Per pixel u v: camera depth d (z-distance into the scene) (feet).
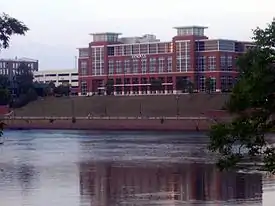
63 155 318.45
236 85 66.80
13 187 180.34
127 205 143.02
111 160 280.72
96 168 241.35
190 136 512.22
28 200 153.28
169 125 639.35
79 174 218.18
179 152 325.62
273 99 64.34
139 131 638.53
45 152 343.05
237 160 68.80
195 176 203.82
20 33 68.95
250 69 65.36
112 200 152.05
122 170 231.09
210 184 179.42
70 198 156.87
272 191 161.27
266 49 63.93
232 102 66.59
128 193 164.96
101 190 171.63
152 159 281.95
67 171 230.27
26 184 187.62
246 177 189.37
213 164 248.11
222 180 186.60
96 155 314.96
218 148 70.59
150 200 150.71
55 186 182.09
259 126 65.92
